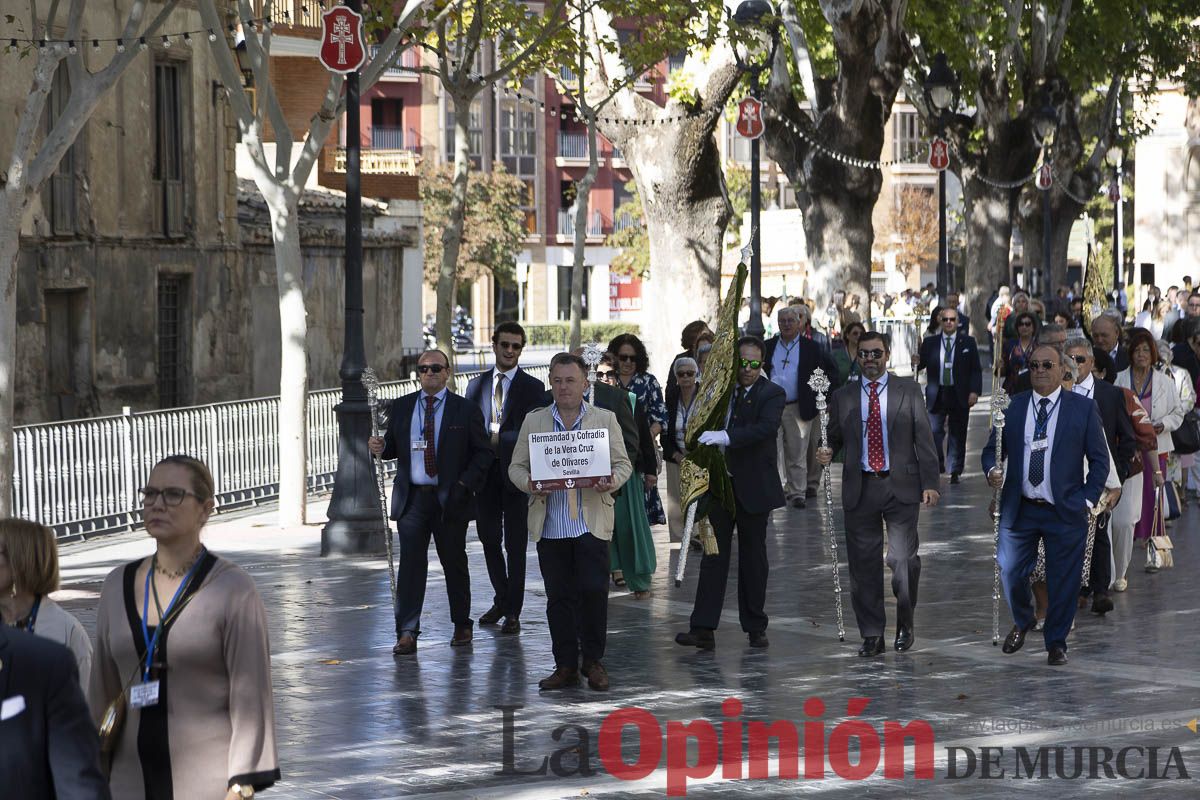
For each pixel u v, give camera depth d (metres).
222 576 5.93
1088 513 12.79
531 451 11.44
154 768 5.86
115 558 18.33
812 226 37.19
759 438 12.59
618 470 11.52
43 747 4.66
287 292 20.98
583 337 86.12
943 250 35.66
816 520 20.50
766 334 34.44
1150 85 52.81
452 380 27.31
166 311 32.88
